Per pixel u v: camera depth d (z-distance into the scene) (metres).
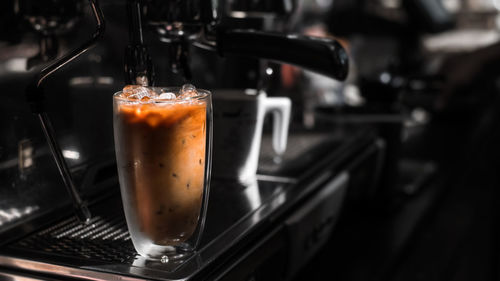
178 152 0.69
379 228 1.20
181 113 0.69
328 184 1.01
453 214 1.35
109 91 0.92
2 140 0.77
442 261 1.11
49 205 0.83
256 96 0.95
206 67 1.10
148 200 0.70
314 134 1.25
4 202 0.78
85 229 0.80
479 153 1.90
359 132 1.27
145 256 0.73
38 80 0.72
